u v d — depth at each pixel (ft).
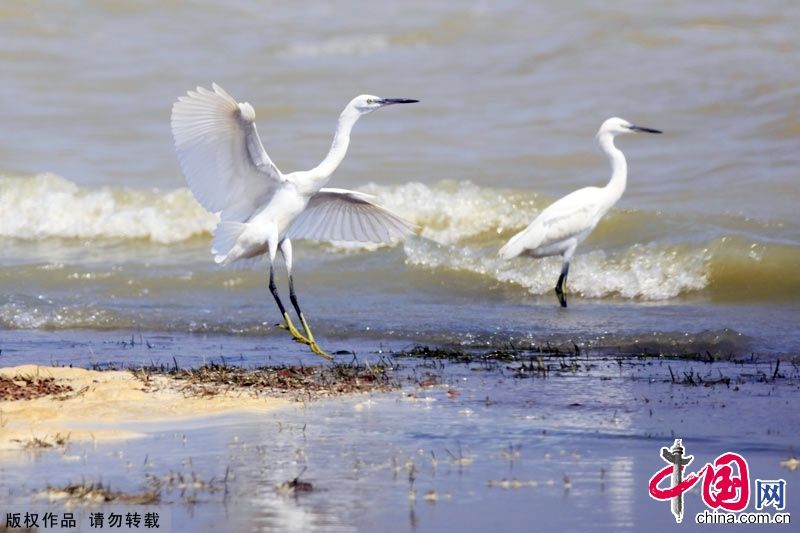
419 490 24.58
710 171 70.85
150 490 24.56
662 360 41.24
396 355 42.80
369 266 59.41
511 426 30.30
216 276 58.65
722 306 51.29
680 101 84.58
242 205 38.52
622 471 26.00
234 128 35.12
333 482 25.12
